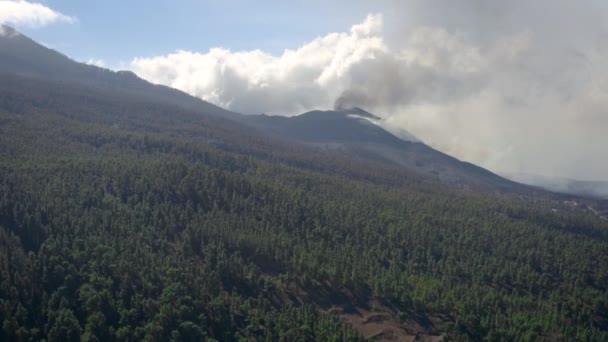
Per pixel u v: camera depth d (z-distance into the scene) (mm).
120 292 187875
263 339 186000
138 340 172500
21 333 162000
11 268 186500
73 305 180625
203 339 178875
